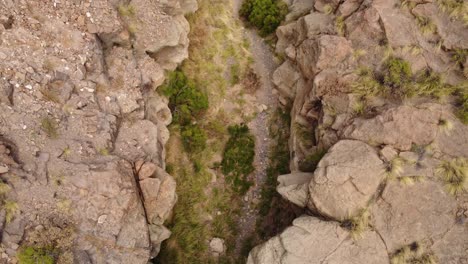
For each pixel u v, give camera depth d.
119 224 10.01
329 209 10.44
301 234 10.34
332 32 13.27
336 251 10.02
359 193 10.30
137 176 10.95
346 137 11.41
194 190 13.52
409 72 11.81
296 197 11.27
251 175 14.24
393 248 9.95
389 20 12.38
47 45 10.63
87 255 9.75
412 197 10.15
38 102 10.12
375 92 11.84
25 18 10.54
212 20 15.80
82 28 11.19
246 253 13.34
